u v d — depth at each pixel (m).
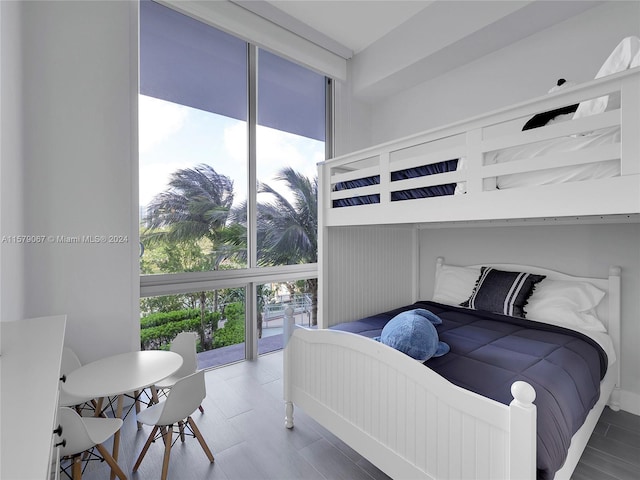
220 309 2.79
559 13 2.21
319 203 2.32
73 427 1.18
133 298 2.17
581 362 1.57
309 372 1.73
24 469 0.48
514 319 2.15
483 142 1.43
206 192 2.66
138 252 2.19
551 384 1.30
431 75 3.03
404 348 1.43
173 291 2.49
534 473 0.89
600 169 1.17
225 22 2.47
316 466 1.57
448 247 3.00
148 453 1.66
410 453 1.21
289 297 3.23
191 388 1.43
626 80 1.07
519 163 1.32
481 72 2.75
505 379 1.32
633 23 2.02
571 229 2.32
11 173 1.65
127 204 2.14
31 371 0.86
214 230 2.71
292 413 1.89
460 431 1.06
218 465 1.58
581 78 2.22
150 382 1.43
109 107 2.07
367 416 1.39
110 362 1.67
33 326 1.33
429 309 2.48
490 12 2.31
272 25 2.74
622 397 2.10
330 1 2.61
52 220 1.90
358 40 3.14
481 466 1.00
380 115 3.59
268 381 2.49
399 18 2.83
